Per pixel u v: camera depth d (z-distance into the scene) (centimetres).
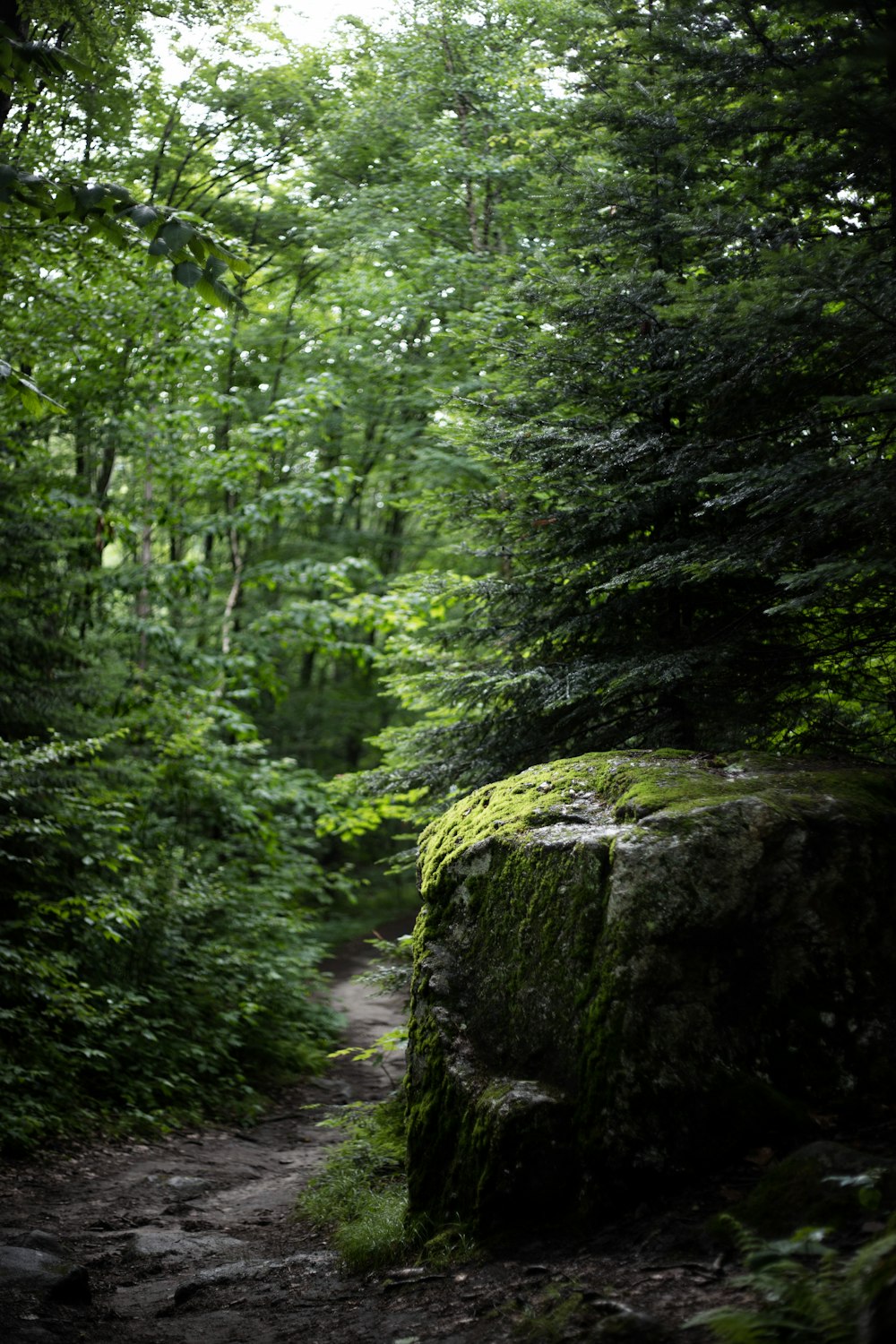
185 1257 524
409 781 705
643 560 587
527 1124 399
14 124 1152
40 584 1117
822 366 526
